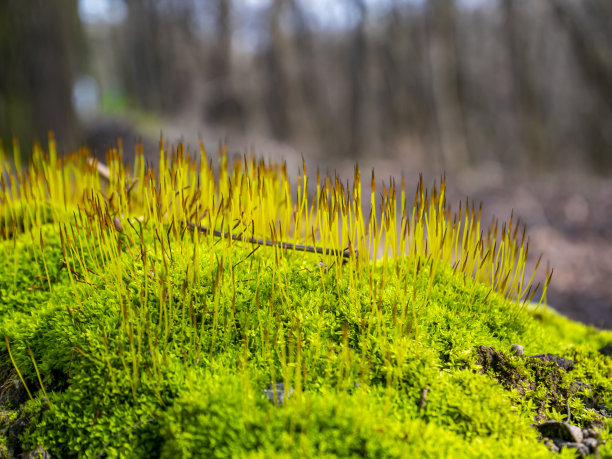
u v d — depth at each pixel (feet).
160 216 0.52
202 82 4.97
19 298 0.57
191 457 0.45
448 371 0.51
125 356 0.49
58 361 0.51
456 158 4.18
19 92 1.50
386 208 0.51
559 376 0.53
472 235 0.56
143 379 0.49
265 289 0.54
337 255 0.54
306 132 5.27
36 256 0.58
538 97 4.36
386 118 4.96
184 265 0.54
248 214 0.56
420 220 0.52
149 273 0.53
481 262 0.55
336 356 0.50
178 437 0.46
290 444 0.44
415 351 0.51
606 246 1.61
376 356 0.50
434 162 4.20
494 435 0.47
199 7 5.04
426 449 0.45
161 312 0.49
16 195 0.63
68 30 1.66
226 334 0.51
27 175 0.62
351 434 0.45
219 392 0.47
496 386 0.50
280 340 0.51
